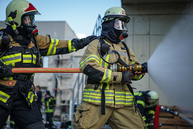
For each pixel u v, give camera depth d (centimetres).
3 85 230
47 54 279
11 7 244
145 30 570
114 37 264
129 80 242
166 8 564
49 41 276
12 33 246
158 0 556
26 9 244
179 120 518
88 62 242
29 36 249
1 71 225
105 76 238
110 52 255
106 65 252
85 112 250
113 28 263
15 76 238
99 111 248
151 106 455
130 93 260
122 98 252
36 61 254
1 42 233
